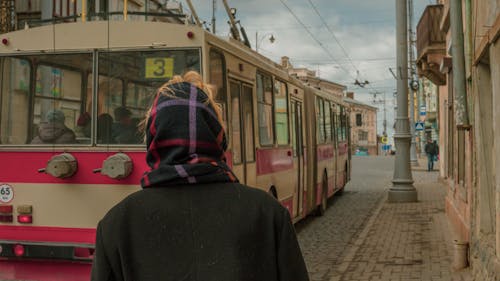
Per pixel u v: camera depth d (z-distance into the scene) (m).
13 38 7.32
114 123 6.93
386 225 13.14
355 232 12.78
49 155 7.00
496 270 6.20
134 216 1.98
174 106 2.07
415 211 15.49
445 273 8.33
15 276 7.05
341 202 18.72
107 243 1.97
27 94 7.23
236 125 8.09
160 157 2.07
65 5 20.92
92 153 6.91
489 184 7.77
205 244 1.93
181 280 1.91
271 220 2.00
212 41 7.21
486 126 7.89
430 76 18.47
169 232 1.95
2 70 7.34
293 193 11.70
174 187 2.00
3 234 7.04
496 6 6.40
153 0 19.25
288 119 11.48
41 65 7.23
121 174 6.58
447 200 13.94
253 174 8.84
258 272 1.96
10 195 7.05
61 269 6.91
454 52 8.54
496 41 6.48
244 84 8.58
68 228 6.86
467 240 9.34
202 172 2.01
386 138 76.69
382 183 26.53
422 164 44.03
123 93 6.99
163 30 6.98
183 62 6.93
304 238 12.13
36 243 6.89
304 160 12.88
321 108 15.47
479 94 7.95
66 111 7.09
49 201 6.94
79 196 6.86
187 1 8.20
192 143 2.04
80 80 7.10
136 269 1.94
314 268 9.19
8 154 7.11
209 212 1.97
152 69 6.97
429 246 10.45
